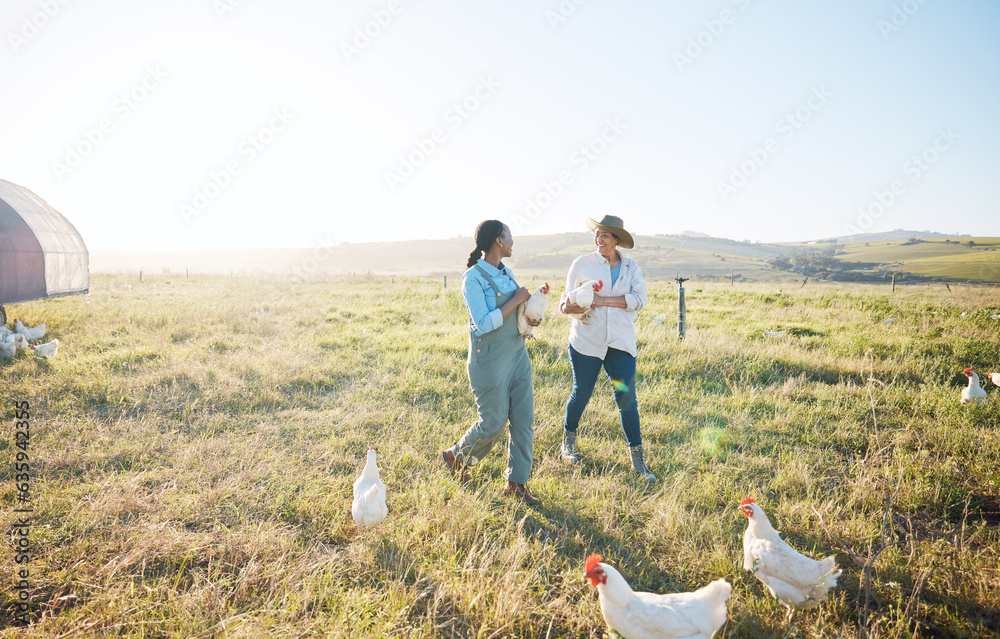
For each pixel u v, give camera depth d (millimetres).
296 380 6168
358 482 3240
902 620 2383
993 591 2564
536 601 2557
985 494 3527
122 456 4047
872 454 4223
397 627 2311
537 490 3627
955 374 6379
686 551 2969
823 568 2365
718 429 4855
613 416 5094
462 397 5621
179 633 2264
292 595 2475
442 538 2959
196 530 3109
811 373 6711
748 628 2402
